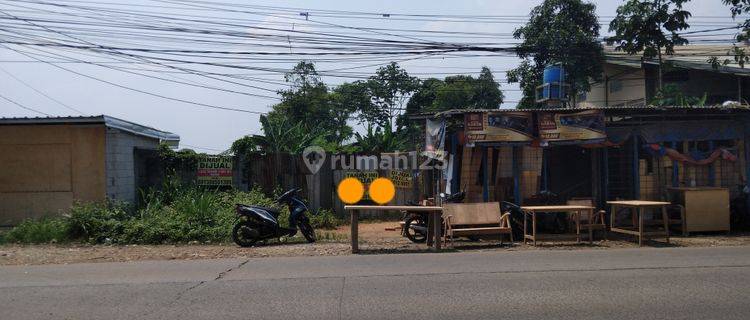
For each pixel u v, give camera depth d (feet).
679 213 43.65
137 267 29.86
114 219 42.47
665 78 77.00
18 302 22.07
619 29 55.36
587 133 42.65
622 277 25.68
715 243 38.24
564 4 76.28
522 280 25.21
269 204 49.44
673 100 60.64
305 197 56.34
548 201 44.14
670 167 45.62
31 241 40.50
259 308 20.77
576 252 33.94
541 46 73.05
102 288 24.44
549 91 61.36
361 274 27.07
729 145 46.19
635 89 81.61
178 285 24.88
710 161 45.68
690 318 19.11
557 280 25.14
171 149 59.41
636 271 27.12
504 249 36.24
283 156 56.75
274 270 28.43
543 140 42.50
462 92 122.42
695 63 68.95
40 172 50.34
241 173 58.23
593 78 79.71
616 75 85.35
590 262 29.81
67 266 30.53
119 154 51.83
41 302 22.03
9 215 50.11
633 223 41.47
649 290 23.07
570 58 74.49
